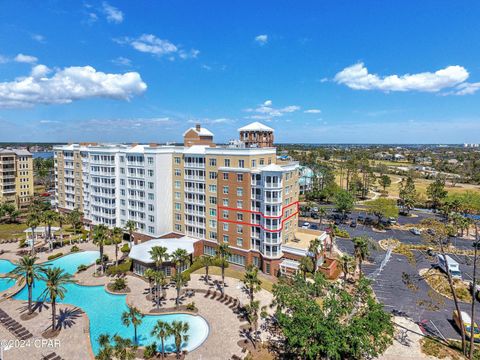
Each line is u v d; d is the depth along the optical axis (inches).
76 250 3351.4
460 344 1878.7
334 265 2910.9
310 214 5334.6
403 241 3895.2
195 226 3321.9
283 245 2952.8
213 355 1753.2
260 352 1780.3
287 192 3051.2
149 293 2445.9
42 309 2228.1
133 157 3489.2
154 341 1879.9
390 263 3174.2
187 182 3331.7
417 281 2755.9
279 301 1924.2
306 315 1539.1
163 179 3378.4
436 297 2456.9
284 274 2763.3
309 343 1482.5
